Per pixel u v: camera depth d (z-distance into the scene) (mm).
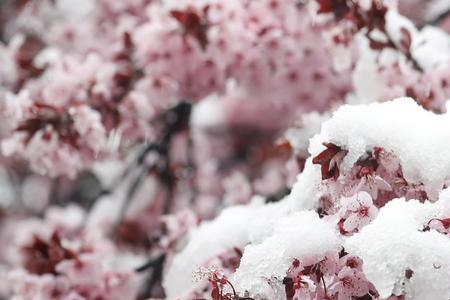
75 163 4652
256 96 5188
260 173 8180
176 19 4602
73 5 7293
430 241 2309
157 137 6324
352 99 4496
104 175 6809
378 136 2646
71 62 4973
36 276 4316
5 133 8438
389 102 2801
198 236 3568
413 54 4070
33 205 9086
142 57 4918
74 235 6152
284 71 4930
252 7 4645
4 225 8930
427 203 2443
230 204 6078
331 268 2533
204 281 3180
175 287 3520
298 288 2482
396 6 4211
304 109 5230
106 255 4574
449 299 2270
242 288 2531
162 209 6309
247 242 3346
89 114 4430
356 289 2525
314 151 2758
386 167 2652
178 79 4996
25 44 7191
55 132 4418
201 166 7195
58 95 4723
